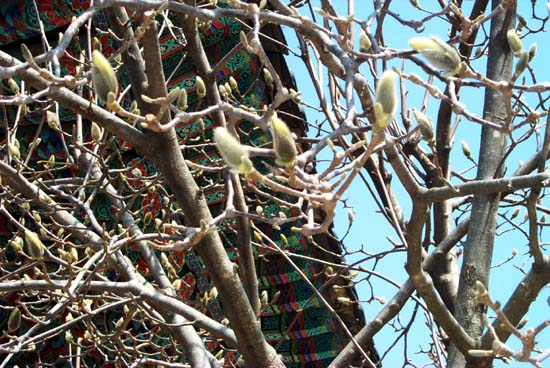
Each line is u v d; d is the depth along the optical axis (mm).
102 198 8055
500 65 5629
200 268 8031
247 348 5281
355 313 8086
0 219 8211
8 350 5027
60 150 7871
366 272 6758
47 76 3416
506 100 3547
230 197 3953
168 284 6258
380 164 7055
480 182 4051
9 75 3342
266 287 8258
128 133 5047
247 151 3031
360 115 3879
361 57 4016
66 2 7414
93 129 5875
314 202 3004
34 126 7855
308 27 3973
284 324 8375
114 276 8125
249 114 3496
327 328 8234
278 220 3645
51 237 6070
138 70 5309
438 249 5844
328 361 8594
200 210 5227
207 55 7574
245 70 7449
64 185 6719
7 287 4945
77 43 6344
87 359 8805
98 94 3271
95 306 6715
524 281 4602
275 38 7340
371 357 7574
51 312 5223
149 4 3875
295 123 7629
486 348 4621
